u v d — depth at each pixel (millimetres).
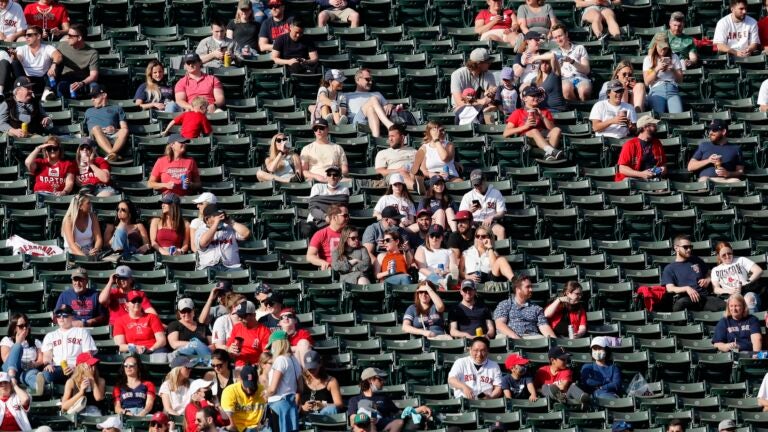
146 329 67750
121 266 69625
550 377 67062
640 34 92938
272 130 82375
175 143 77875
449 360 68375
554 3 93375
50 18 89375
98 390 64375
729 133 85438
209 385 62250
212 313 69188
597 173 81375
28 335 68062
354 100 84812
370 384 65125
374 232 74250
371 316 71062
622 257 75812
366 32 91062
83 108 83750
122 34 89750
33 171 77125
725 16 93562
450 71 88188
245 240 75000
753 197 79812
